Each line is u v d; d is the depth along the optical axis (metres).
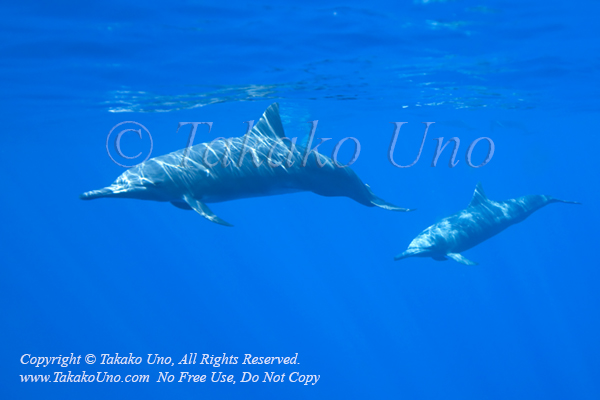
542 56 13.35
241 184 7.65
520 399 23.53
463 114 25.53
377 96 19.08
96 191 6.55
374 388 26.33
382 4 9.03
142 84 14.95
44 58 11.71
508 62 13.90
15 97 16.48
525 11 9.73
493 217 13.02
